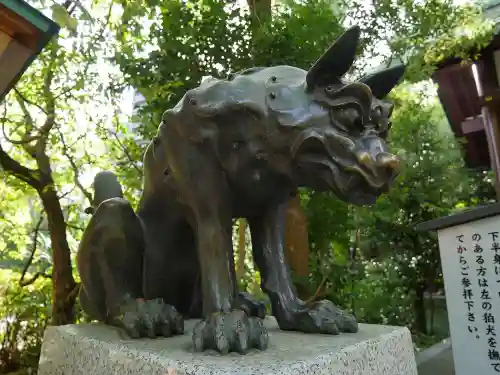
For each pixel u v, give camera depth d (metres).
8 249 3.76
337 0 2.63
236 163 1.03
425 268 4.31
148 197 1.28
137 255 1.26
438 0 3.00
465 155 5.14
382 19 2.66
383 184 0.90
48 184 3.03
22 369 3.05
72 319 3.04
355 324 1.14
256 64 2.25
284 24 2.30
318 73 0.97
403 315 4.18
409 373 1.17
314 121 0.94
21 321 3.22
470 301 2.12
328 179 0.94
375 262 4.18
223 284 1.05
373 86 1.03
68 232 3.80
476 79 4.50
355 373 0.93
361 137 0.93
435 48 3.32
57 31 1.82
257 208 1.17
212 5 2.31
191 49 2.28
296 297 1.20
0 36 1.71
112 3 2.55
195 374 0.76
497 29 3.88
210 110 1.00
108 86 2.65
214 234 1.08
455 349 2.14
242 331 0.88
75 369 1.10
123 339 1.07
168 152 1.10
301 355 0.86
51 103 2.88
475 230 2.13
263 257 1.21
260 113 0.98
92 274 1.28
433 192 4.05
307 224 2.49
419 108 4.19
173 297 1.38
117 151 3.35
